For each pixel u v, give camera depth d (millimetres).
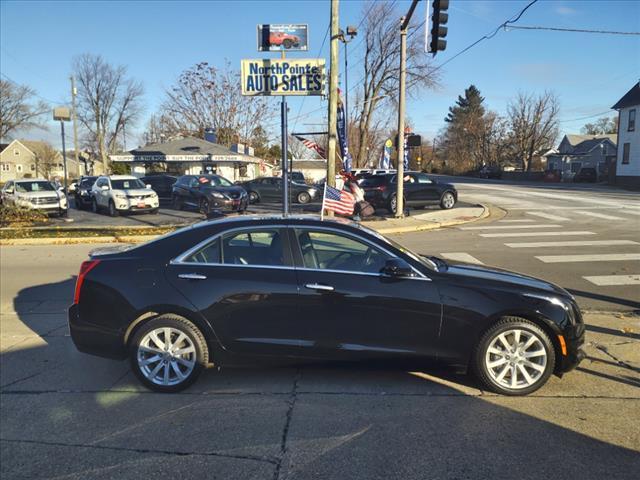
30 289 8781
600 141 63375
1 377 4863
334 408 4055
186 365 4398
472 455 3334
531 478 3074
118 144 74562
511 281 4488
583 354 4383
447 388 4418
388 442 3516
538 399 4191
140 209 21094
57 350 5656
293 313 4352
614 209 19344
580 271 9148
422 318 4297
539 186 38000
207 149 37812
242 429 3734
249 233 4574
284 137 11453
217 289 4371
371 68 47094
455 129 87250
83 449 3516
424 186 19828
